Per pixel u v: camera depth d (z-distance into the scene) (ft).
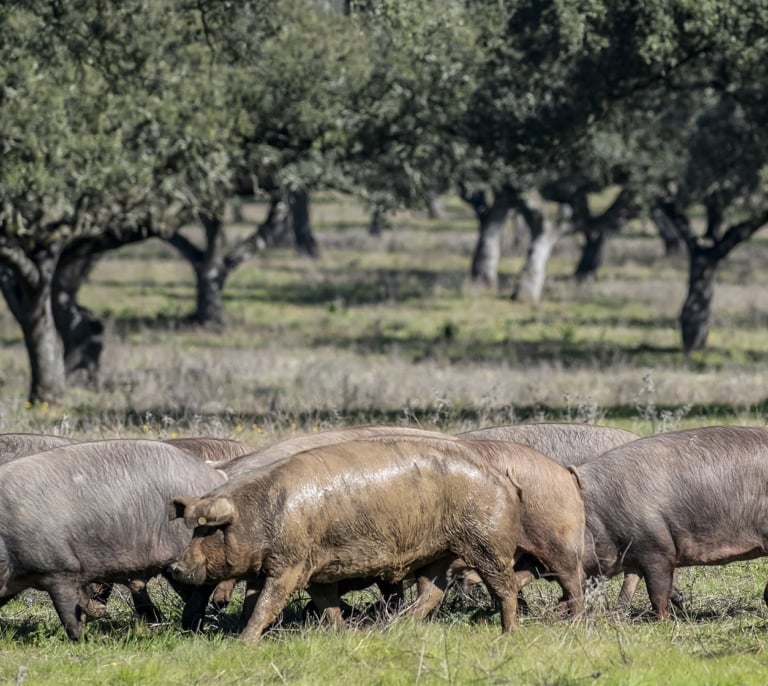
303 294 539.70
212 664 98.94
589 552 116.88
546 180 431.84
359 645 101.35
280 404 248.73
